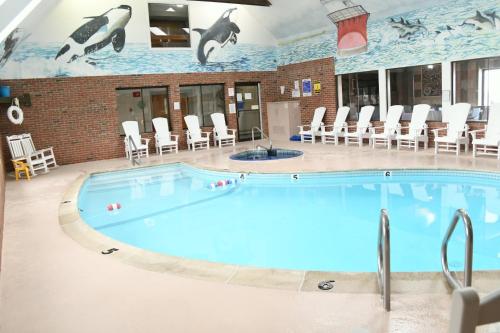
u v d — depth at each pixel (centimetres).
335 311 296
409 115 1163
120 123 1312
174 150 1348
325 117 1355
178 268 392
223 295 331
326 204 716
